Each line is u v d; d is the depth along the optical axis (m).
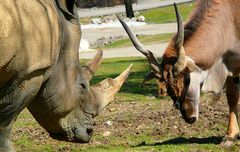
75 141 10.09
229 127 16.00
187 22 15.62
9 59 7.93
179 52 14.57
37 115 9.66
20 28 8.04
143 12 83.00
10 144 8.82
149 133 17.52
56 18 8.91
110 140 16.77
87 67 10.14
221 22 15.59
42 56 8.52
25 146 16.61
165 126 18.42
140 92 26.25
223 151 15.18
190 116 14.80
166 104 22.91
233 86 16.14
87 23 78.00
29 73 8.38
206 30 15.40
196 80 14.88
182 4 83.81
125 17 79.75
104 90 10.34
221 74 15.77
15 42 7.94
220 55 15.62
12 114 8.71
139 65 35.78
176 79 14.64
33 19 8.30
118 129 18.34
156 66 14.80
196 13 15.72
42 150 16.11
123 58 41.44
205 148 15.33
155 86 27.62
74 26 9.63
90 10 95.50
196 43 15.12
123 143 16.30
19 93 8.50
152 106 22.52
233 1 15.80
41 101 9.38
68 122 9.88
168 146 15.52
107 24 74.88
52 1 9.14
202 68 15.16
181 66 14.56
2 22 7.75
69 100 9.66
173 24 69.88
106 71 34.09
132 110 21.78
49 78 9.20
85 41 53.00
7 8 7.85
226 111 20.16
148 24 72.12
